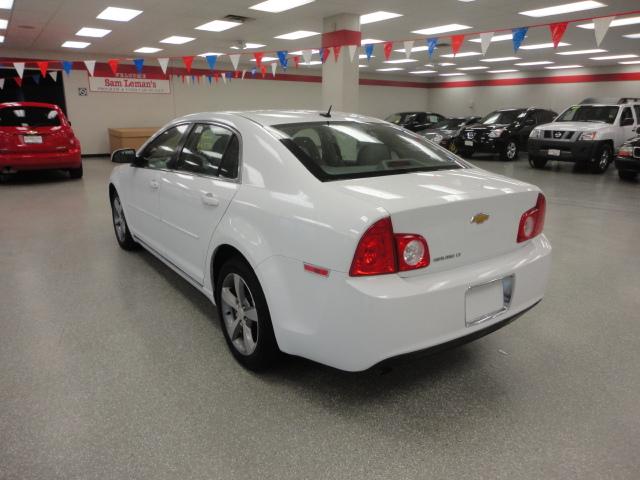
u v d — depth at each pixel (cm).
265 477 169
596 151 1041
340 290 176
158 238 337
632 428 196
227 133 262
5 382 229
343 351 182
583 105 1175
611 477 169
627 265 414
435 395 220
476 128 1382
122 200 407
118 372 239
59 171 1124
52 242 484
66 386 226
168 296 340
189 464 175
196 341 272
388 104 2612
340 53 1028
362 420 202
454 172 235
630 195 783
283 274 199
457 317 187
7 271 394
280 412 207
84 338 276
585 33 1227
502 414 206
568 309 320
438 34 1269
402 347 176
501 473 171
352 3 921
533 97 2353
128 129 1530
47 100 1593
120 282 368
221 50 1580
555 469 173
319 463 176
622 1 897
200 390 223
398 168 229
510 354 260
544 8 958
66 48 1489
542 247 226
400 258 174
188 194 276
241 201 227
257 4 929
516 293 210
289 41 1391
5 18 1022
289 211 197
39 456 178
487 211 197
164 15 1012
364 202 178
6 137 824
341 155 231
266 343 222
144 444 186
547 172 1096
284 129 241
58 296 340
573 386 228
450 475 170
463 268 193
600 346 269
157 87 1794
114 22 1077
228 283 245
